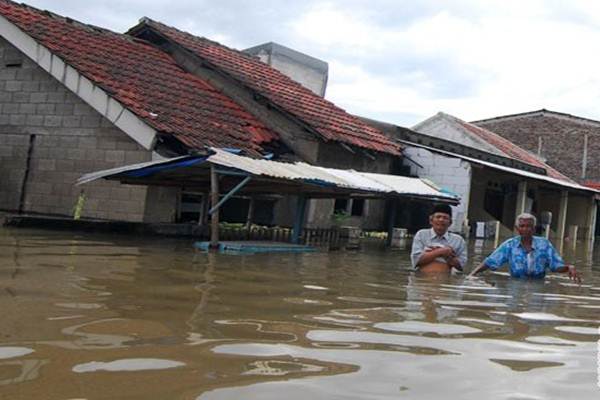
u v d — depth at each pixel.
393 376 2.61
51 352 2.68
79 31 14.22
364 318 3.88
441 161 17.70
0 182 12.80
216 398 2.21
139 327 3.24
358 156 16.34
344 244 11.88
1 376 2.34
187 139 11.22
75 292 4.16
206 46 17.39
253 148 12.92
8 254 6.14
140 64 14.20
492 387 2.52
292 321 3.65
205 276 5.50
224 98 15.34
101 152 11.82
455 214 17.42
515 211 21.95
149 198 11.30
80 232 9.80
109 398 2.17
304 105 16.42
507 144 29.11
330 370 2.64
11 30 12.42
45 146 12.42
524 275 7.04
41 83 12.55
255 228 11.66
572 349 3.27
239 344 3.00
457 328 3.70
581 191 22.88
